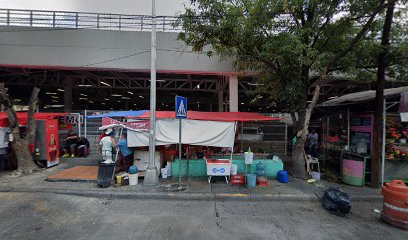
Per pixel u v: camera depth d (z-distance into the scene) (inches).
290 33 257.4
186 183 275.0
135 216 191.6
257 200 233.9
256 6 253.9
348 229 173.0
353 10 252.1
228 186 264.8
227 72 485.7
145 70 493.7
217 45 293.0
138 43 489.7
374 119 270.8
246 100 1062.4
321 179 301.4
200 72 490.0
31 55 474.6
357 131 317.7
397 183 187.0
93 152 433.4
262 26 263.1
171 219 186.4
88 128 447.2
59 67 481.1
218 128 299.4
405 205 173.3
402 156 275.9
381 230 172.1
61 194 236.8
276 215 197.8
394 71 297.1
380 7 236.7
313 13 272.4
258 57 274.5
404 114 254.5
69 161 383.9
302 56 244.1
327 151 378.3
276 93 317.1
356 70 294.5
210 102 1154.0
